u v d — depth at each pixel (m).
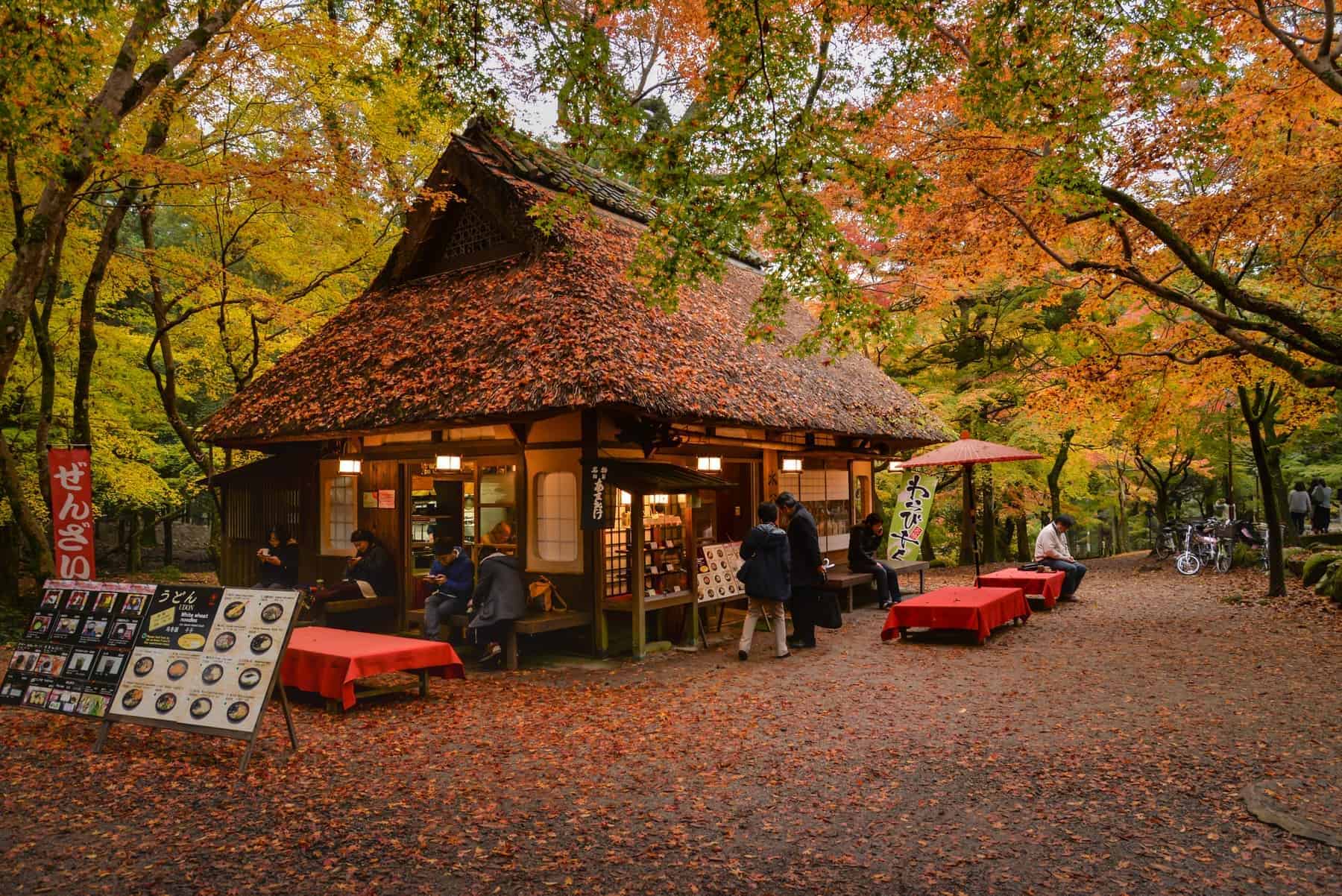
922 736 5.40
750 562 8.22
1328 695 6.14
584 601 8.37
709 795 4.40
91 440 12.40
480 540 9.46
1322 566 12.13
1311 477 21.73
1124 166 8.68
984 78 5.93
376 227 13.29
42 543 11.00
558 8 5.65
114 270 11.41
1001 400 18.36
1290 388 10.71
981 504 21.11
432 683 7.16
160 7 7.49
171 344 14.70
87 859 3.57
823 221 6.24
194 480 15.52
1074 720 5.70
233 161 9.13
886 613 11.54
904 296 14.02
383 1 5.95
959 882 3.38
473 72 5.98
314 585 10.75
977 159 9.00
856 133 6.05
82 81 5.83
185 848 3.68
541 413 7.39
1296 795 4.18
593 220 6.95
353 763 4.89
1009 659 7.90
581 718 5.95
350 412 8.72
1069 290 10.52
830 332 7.42
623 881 3.40
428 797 4.34
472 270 10.53
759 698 6.52
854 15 7.85
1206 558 16.34
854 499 14.16
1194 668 7.24
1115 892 3.28
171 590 5.33
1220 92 7.96
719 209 6.06
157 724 4.94
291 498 11.30
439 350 8.88
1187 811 4.05
